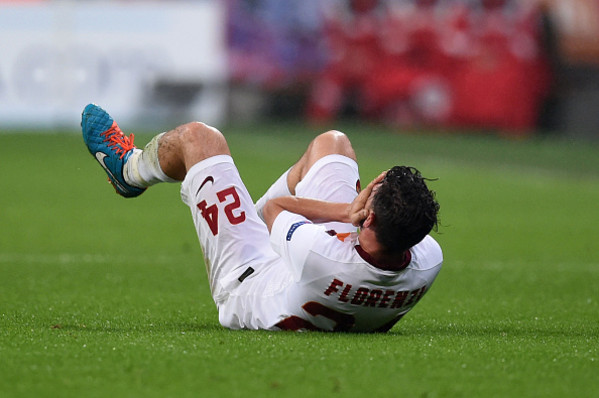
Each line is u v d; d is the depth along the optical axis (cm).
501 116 8044
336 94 8375
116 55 8431
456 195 4838
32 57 8369
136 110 8494
